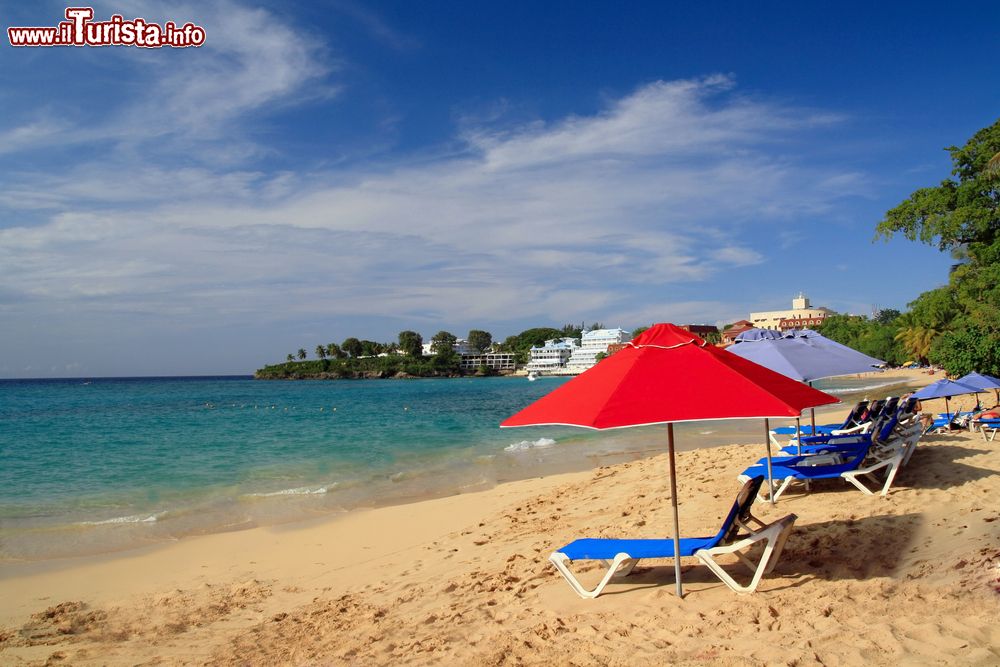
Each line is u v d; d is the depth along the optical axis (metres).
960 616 4.16
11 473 17.72
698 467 12.48
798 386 4.78
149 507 13.13
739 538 5.84
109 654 5.74
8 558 9.45
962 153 30.98
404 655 4.94
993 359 23.89
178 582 8.22
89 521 11.93
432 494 14.05
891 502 7.40
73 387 124.56
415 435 27.12
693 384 4.21
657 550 5.41
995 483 7.90
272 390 102.00
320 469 17.98
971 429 13.75
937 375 65.94
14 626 6.63
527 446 22.16
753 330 9.46
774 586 5.29
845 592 4.92
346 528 10.84
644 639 4.56
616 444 21.64
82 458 20.69
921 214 31.67
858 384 67.38
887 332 96.31
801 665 3.83
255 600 7.29
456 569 7.61
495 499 12.48
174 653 5.70
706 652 4.20
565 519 9.52
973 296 34.00
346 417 39.44
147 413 44.78
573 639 4.72
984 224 29.67
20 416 42.03
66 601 7.52
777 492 8.44
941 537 5.90
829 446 9.59
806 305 188.12
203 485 15.62
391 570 8.09
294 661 5.22
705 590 5.40
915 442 9.39
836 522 6.89
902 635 4.01
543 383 153.12
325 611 6.57
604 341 184.62
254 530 10.95
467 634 5.21
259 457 20.62
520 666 4.41
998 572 4.71
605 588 5.80
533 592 6.08
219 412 45.94
